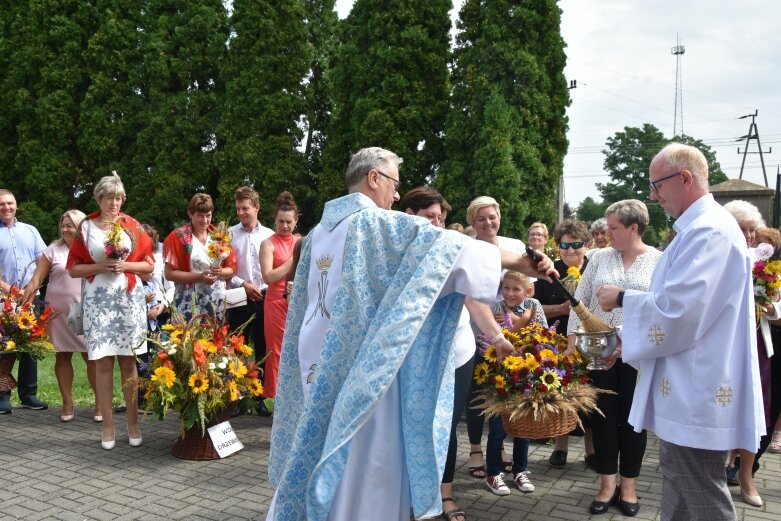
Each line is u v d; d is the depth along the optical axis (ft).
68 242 19.45
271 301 18.65
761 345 13.29
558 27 56.24
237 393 15.84
